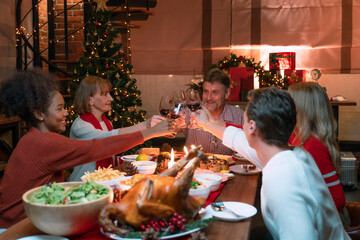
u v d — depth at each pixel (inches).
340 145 259.1
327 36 249.6
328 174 67.0
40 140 56.9
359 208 74.4
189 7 259.8
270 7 253.6
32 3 219.5
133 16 244.5
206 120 75.5
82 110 102.1
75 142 58.6
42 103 58.7
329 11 248.4
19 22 203.9
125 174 68.1
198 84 220.5
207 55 261.1
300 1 250.5
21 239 41.7
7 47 196.7
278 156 46.8
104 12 195.0
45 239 41.9
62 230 40.9
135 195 40.3
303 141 70.7
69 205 39.8
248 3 255.6
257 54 256.8
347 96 256.4
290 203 43.6
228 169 80.7
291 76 220.8
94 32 190.7
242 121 113.3
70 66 233.9
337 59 249.9
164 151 95.0
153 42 263.6
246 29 256.8
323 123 69.9
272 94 47.5
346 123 263.7
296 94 72.0
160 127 67.6
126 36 264.8
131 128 84.5
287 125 47.1
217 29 258.8
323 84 256.8
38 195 43.1
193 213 43.1
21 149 57.7
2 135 186.4
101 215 39.1
